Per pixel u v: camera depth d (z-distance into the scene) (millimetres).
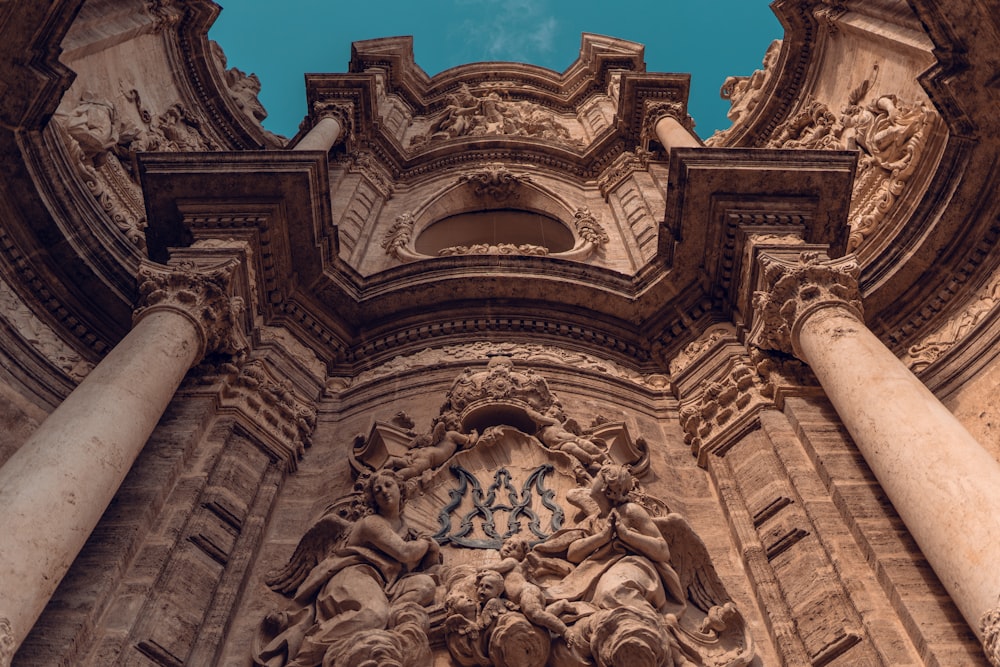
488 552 8305
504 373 10164
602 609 7145
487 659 7047
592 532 8016
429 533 8547
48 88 10320
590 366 11391
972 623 6105
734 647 7379
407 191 19203
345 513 8617
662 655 6730
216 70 18875
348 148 18750
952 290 10828
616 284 12133
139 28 15914
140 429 8078
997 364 9648
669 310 11945
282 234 11383
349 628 7129
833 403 8672
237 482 9016
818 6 16844
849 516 8008
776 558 8180
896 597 7133
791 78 17578
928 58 12891
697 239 11484
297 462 10008
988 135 10320
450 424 9750
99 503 7223
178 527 8117
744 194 11375
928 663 6617
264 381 10219
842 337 8922
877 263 11180
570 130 23312
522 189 18578
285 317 11656
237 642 7633
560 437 9469
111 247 11039
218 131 18656
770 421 9539
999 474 6707
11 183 10508
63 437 7391
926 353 10516
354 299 11961
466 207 18578
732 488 9297
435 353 11609
